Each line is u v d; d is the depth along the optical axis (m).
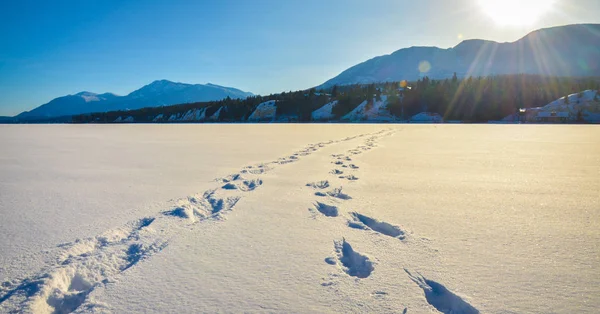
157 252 3.25
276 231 3.84
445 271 2.84
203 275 2.79
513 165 8.59
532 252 3.21
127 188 6.13
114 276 2.77
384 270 2.87
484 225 4.00
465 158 9.99
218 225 4.04
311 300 2.41
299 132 25.83
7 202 5.16
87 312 2.26
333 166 8.42
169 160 9.92
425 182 6.49
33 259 3.05
